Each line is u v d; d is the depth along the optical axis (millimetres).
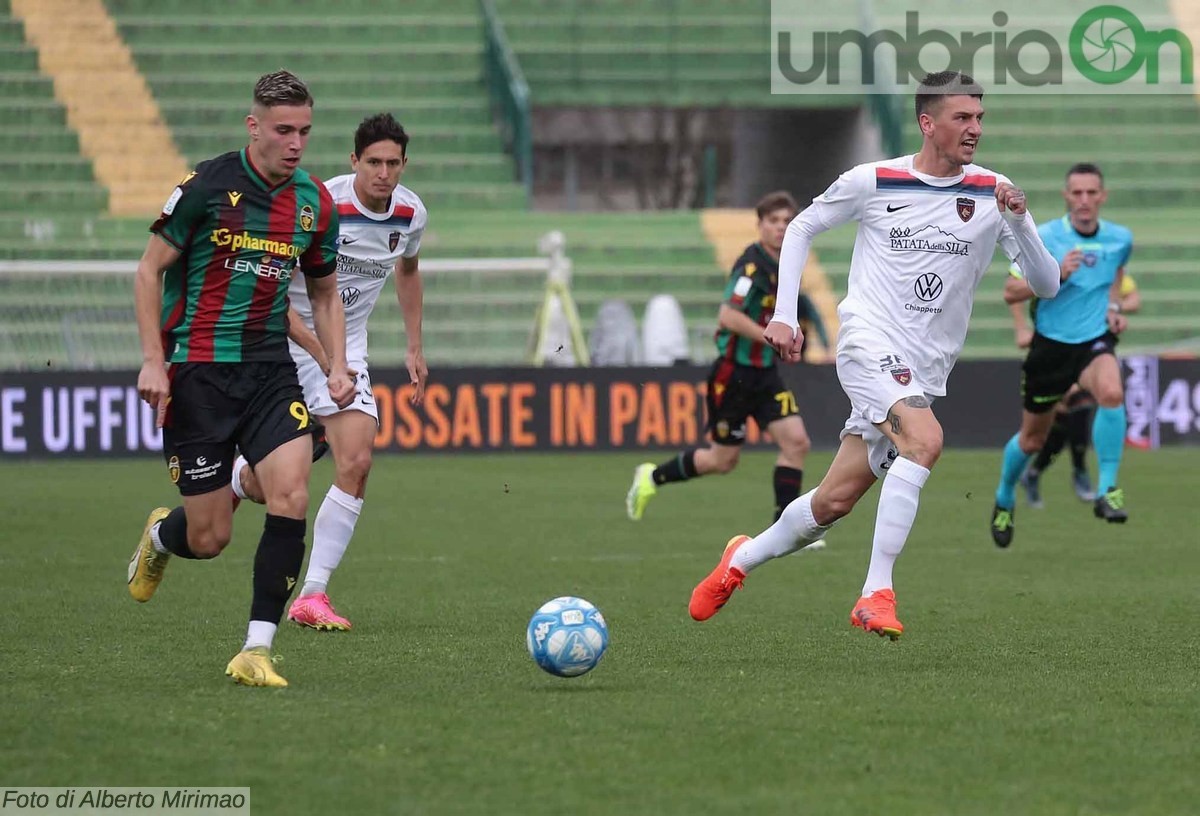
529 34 97312
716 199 103812
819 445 66812
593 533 41062
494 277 80062
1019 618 27094
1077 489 49344
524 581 32062
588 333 80500
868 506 49500
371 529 41688
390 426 64188
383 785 15367
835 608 28438
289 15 96562
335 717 18344
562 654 20188
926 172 23688
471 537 40062
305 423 21047
